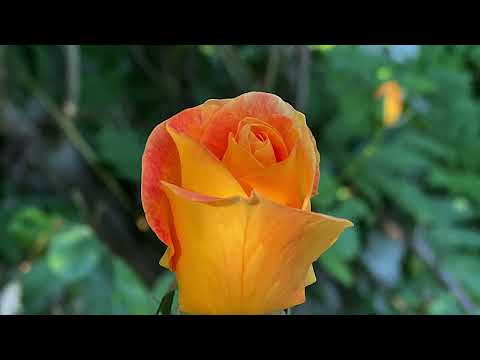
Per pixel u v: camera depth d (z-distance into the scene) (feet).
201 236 0.52
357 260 1.83
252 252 0.52
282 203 0.53
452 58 1.95
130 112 1.71
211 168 0.51
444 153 1.77
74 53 1.45
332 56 1.70
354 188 1.77
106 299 1.50
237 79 1.64
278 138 0.53
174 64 1.65
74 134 1.45
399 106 1.75
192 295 0.53
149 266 1.50
